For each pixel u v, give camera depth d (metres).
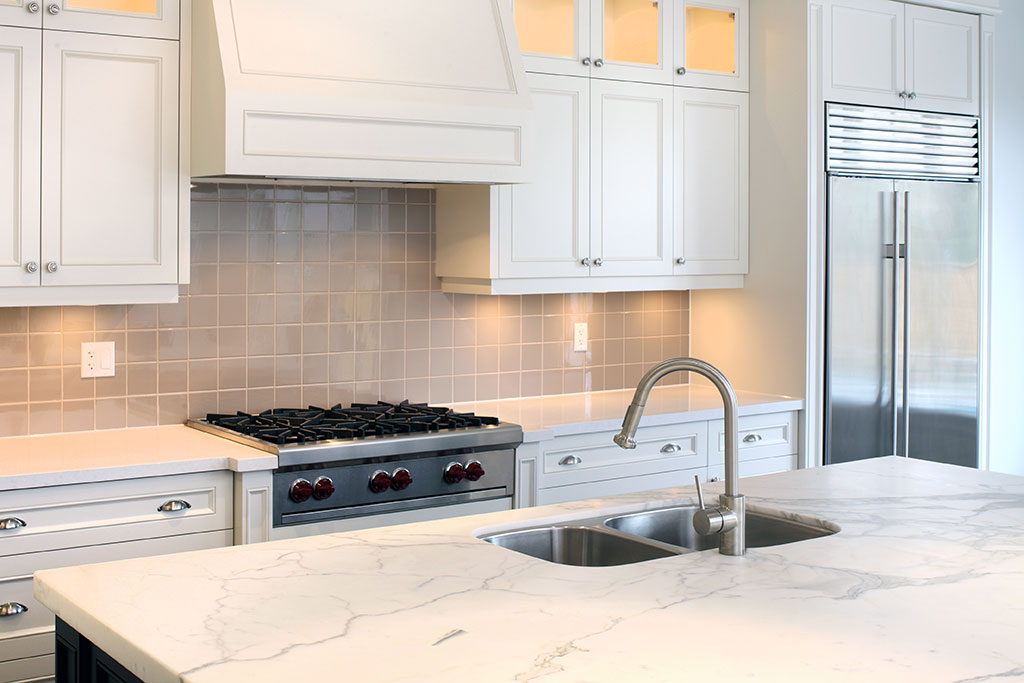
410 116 3.38
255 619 1.71
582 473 3.87
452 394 4.30
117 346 3.59
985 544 2.22
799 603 1.81
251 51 3.18
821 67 4.36
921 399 4.68
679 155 4.38
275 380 3.89
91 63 3.17
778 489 2.78
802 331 4.40
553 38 4.04
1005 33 5.13
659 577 1.96
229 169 3.11
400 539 2.22
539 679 1.46
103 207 3.21
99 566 2.02
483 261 3.91
